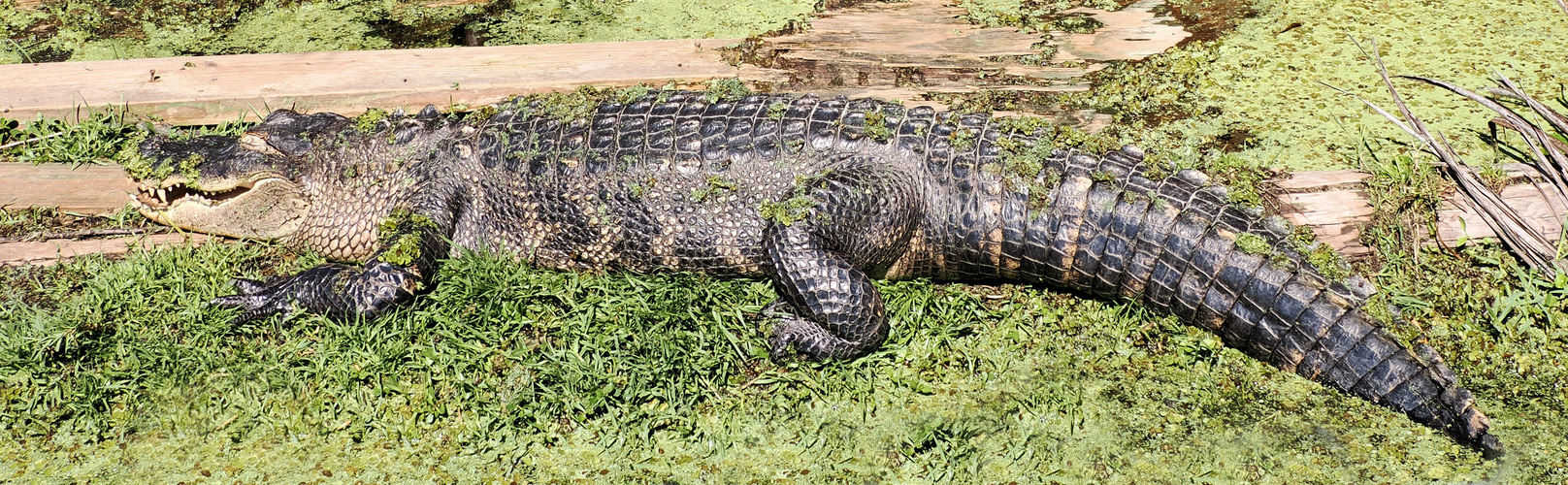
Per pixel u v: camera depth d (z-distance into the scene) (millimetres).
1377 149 6035
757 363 4941
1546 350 4941
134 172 5477
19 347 4855
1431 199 5492
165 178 5449
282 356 4938
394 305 5000
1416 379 4496
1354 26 7359
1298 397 4723
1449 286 5242
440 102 6617
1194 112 6469
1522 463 4426
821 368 4910
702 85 6781
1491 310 5066
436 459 4551
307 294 5055
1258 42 7199
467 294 5051
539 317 5074
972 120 5305
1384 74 5766
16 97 6469
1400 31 7289
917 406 4770
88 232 5695
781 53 7043
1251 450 4531
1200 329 4988
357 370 4812
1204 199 4891
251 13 8062
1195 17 7523
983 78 6836
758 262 5141
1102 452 4555
